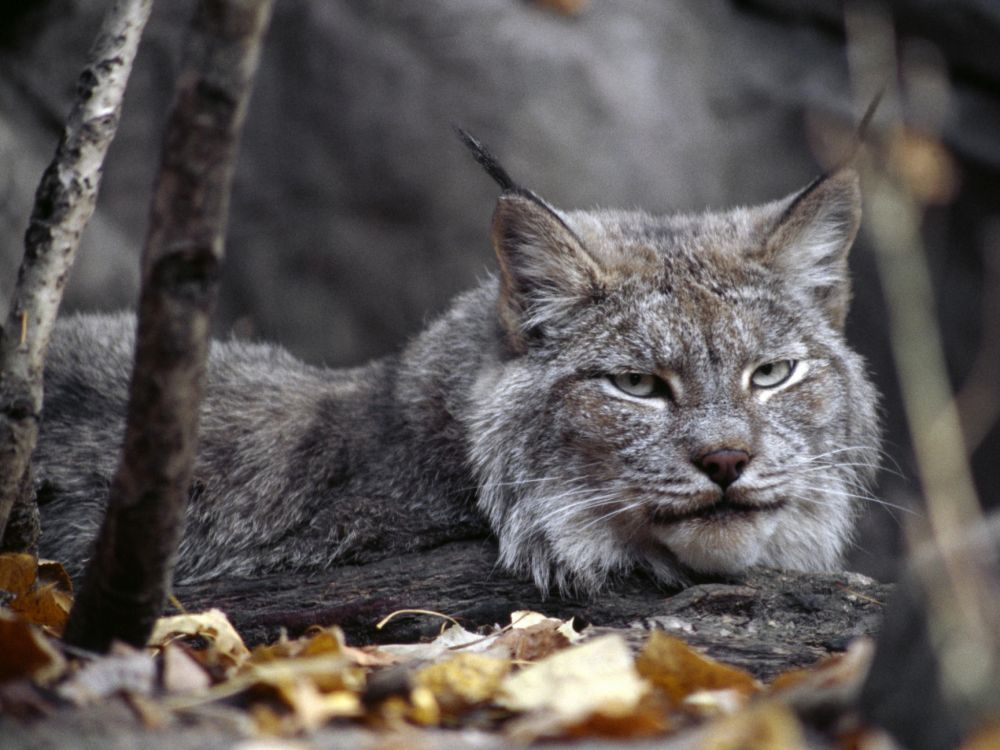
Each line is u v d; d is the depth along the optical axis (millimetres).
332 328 17328
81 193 7051
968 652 4898
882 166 9516
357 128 17328
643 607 8969
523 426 9266
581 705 6023
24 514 7559
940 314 18875
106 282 16062
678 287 9219
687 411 8906
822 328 9586
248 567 9648
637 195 17469
